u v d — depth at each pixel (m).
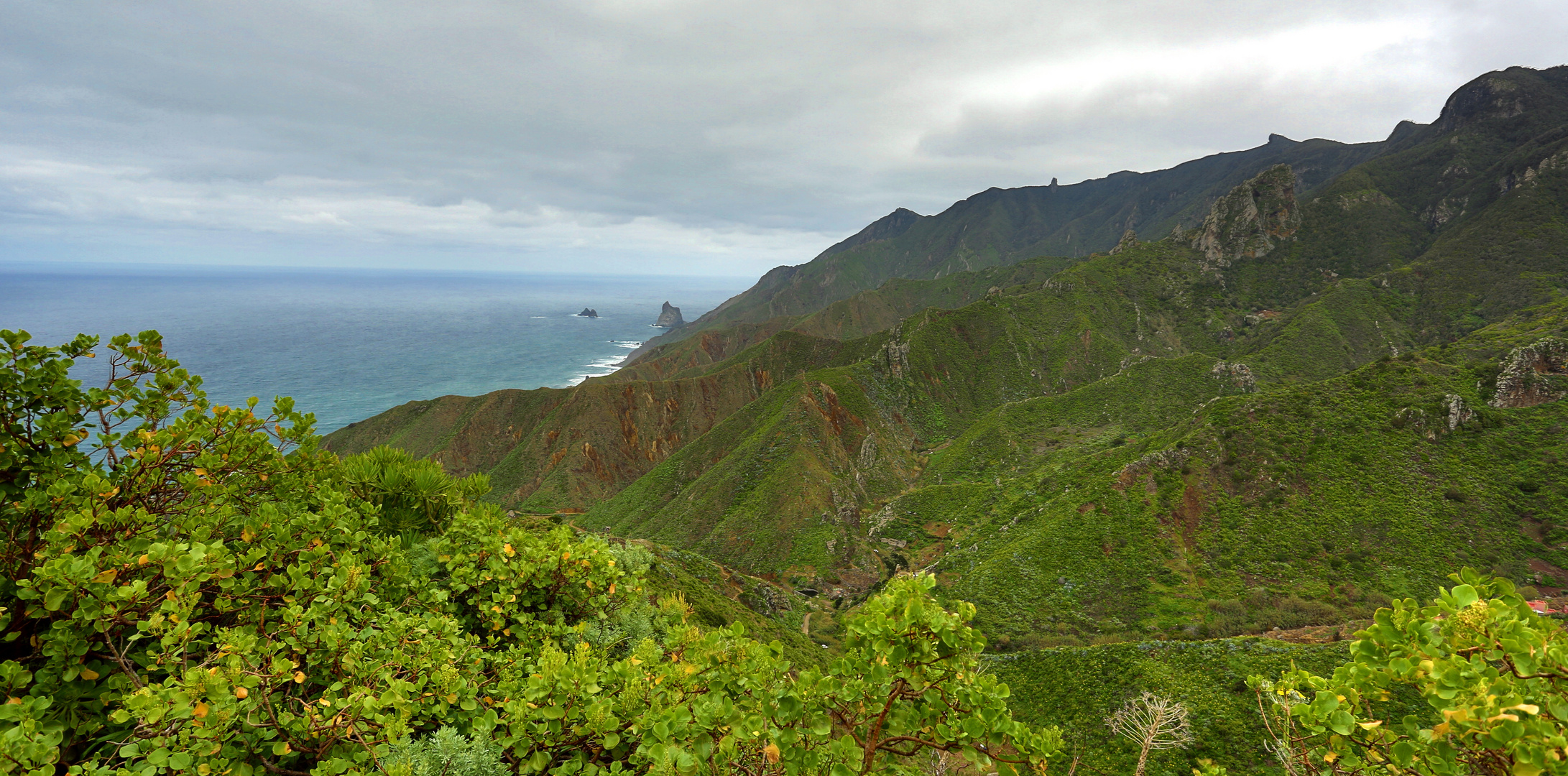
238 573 6.21
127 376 6.47
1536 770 3.24
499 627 7.60
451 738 5.37
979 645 4.32
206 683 4.36
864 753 4.65
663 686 5.68
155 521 5.82
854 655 4.62
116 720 4.18
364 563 7.43
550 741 5.64
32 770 3.82
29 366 5.61
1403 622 4.04
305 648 5.65
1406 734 4.01
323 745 4.99
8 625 4.82
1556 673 3.38
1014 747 4.41
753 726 4.71
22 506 5.19
